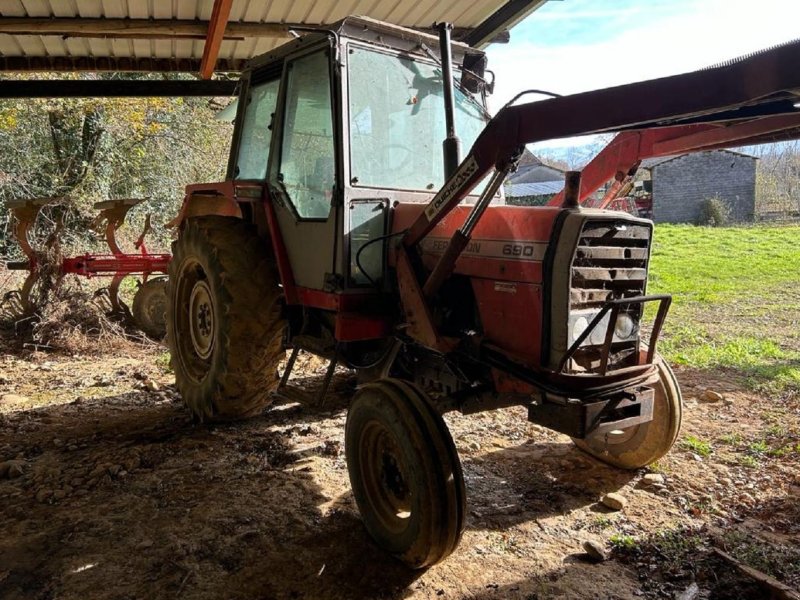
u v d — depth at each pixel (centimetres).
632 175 352
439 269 295
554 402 271
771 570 268
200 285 453
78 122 1329
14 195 1138
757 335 739
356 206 340
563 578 269
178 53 694
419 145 374
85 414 477
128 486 353
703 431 434
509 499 341
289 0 567
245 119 435
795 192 3516
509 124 258
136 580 266
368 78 350
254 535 301
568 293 264
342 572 273
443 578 269
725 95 199
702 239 2053
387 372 356
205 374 451
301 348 404
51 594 256
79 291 712
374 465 296
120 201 712
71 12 565
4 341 673
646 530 307
